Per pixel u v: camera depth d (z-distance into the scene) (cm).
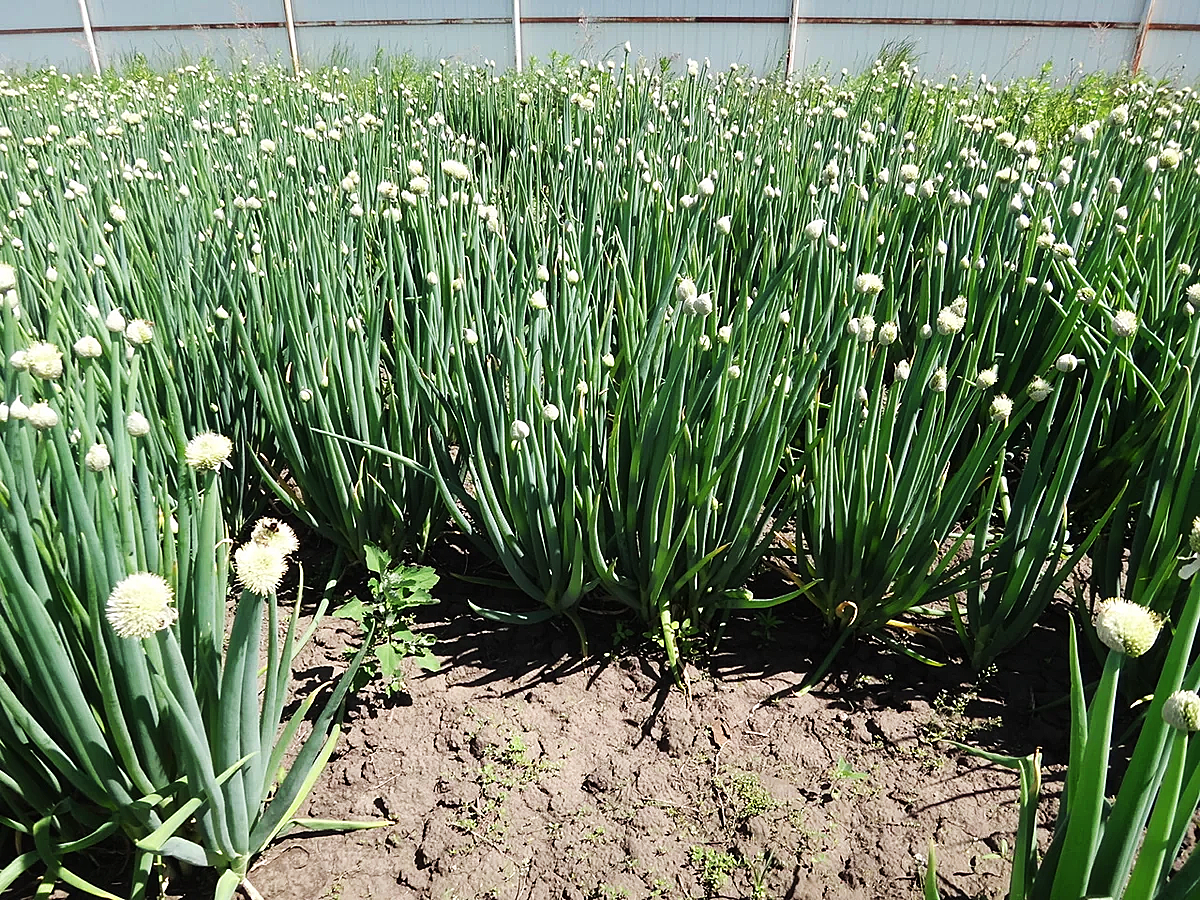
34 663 129
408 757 191
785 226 347
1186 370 182
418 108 680
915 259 333
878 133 529
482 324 248
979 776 187
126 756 134
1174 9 1001
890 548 204
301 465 230
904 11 1076
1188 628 101
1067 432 216
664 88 664
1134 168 447
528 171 464
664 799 182
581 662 219
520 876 167
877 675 215
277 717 149
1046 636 226
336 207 363
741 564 218
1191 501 183
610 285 279
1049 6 1037
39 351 125
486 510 206
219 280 288
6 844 163
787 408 204
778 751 193
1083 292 232
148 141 509
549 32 1186
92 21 1351
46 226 326
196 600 130
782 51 1123
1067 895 115
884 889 165
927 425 188
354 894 163
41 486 150
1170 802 99
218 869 156
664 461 190
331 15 1251
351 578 247
